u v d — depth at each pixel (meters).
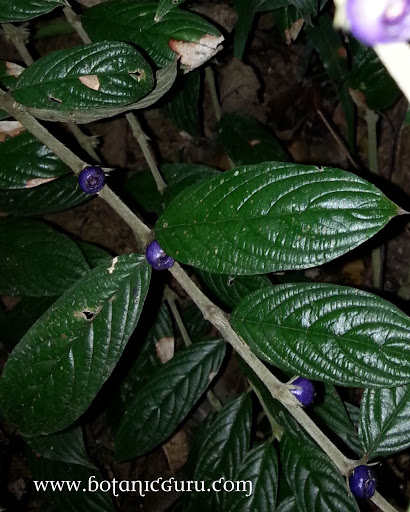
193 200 0.26
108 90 0.28
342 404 0.34
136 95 0.29
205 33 0.33
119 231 0.53
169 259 0.28
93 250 0.39
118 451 0.37
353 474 0.26
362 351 0.26
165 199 0.40
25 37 0.41
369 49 0.41
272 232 0.25
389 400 0.29
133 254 0.28
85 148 0.43
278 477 0.38
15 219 0.37
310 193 0.24
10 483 0.47
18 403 0.28
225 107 0.57
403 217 0.54
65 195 0.38
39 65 0.29
